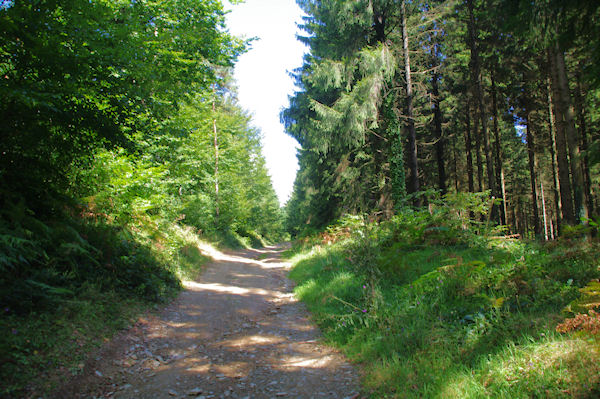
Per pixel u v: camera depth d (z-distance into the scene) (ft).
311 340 17.31
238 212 93.76
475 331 12.84
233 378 12.76
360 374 12.69
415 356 12.56
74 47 16.31
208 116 58.34
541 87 61.67
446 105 70.54
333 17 47.29
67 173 21.75
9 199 16.16
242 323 20.35
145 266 24.16
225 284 32.37
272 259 64.13
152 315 19.45
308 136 59.67
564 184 34.81
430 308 16.15
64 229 17.99
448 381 10.35
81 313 14.89
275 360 14.58
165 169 43.65
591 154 12.22
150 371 13.19
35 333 12.10
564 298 13.65
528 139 67.92
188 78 27.43
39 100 14.40
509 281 15.89
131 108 19.31
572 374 8.61
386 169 58.39
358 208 57.82
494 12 17.84
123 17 20.92
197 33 28.35
